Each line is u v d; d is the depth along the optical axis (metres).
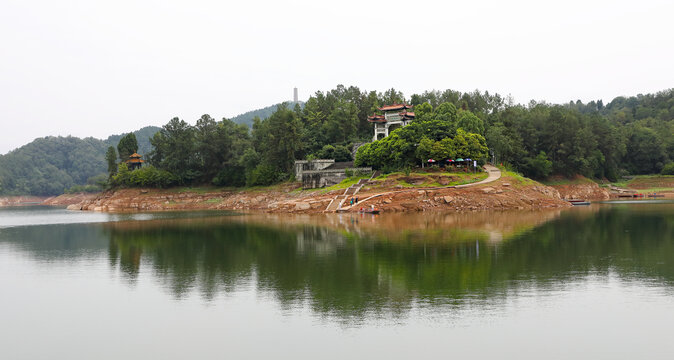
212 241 86.25
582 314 40.34
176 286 52.75
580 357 32.31
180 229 107.88
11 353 35.62
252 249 75.69
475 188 131.62
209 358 33.66
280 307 43.94
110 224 125.62
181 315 42.84
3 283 56.03
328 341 35.72
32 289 53.22
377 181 140.88
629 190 196.75
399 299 45.25
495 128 170.00
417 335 36.38
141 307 45.59
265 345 35.44
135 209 188.00
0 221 143.00
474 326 38.00
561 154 188.75
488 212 122.56
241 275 57.09
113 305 46.53
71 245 85.75
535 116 198.75
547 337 35.66
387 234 86.19
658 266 57.16
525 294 46.12
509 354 32.88
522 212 122.06
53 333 39.50
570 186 182.62
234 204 178.62
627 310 41.19
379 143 155.25
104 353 35.28
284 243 80.69
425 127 148.62
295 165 178.00
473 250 68.56
